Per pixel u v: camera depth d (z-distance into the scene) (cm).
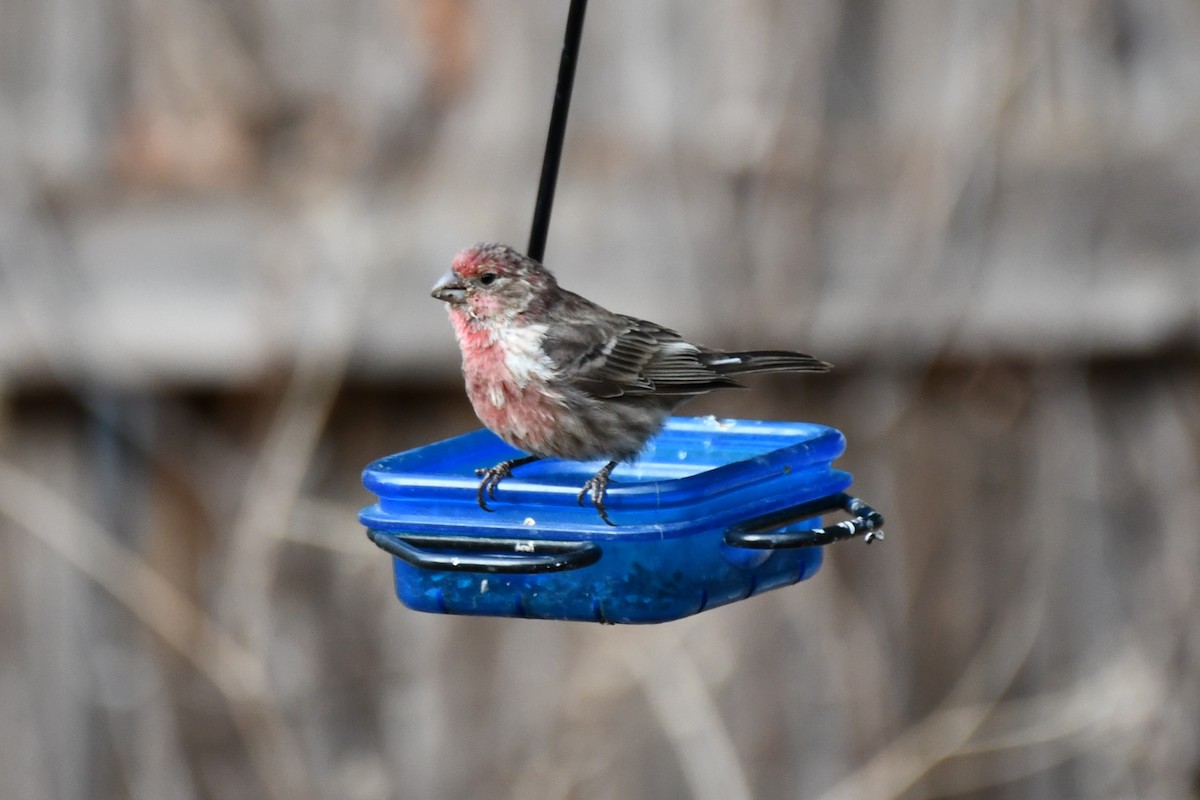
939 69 1222
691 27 1212
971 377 1223
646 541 778
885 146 1215
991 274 1210
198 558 1196
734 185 1195
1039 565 1230
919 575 1220
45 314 1188
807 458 851
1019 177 1213
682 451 984
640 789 1195
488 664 1212
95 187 1205
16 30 1216
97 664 1202
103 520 1194
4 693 1206
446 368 1195
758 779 1209
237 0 1221
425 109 1216
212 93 1213
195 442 1194
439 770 1212
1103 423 1232
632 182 1200
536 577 808
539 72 1216
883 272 1202
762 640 1212
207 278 1192
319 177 1211
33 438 1192
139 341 1189
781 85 1204
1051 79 1229
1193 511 1226
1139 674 1224
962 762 1233
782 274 1194
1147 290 1213
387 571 1216
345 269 1190
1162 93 1234
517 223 1197
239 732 1197
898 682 1216
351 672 1213
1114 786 1224
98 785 1205
